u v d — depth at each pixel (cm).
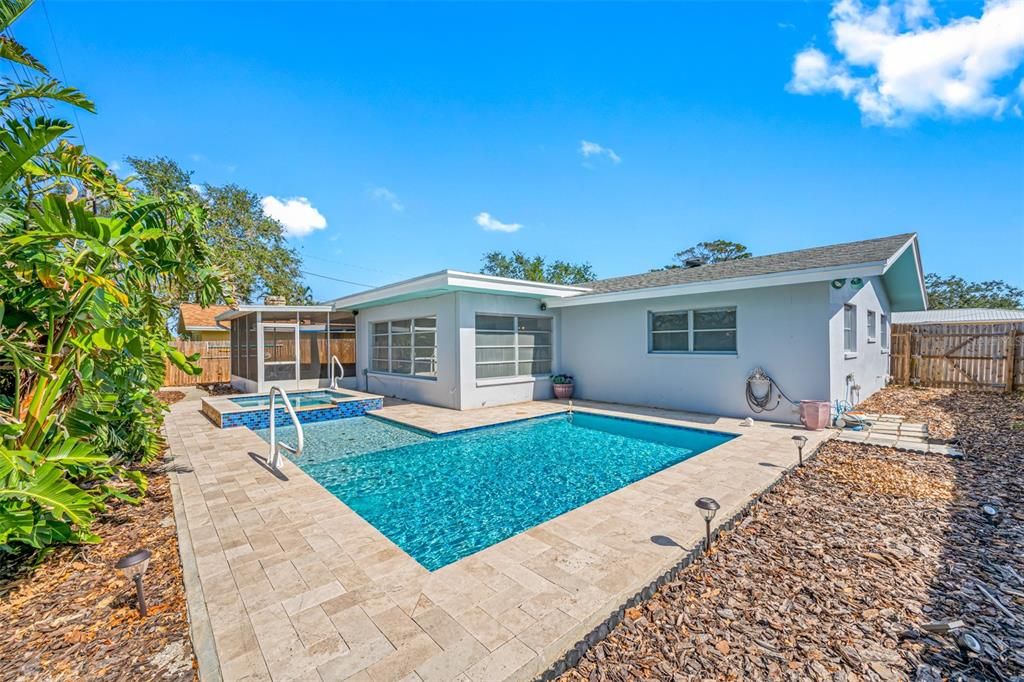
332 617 266
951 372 1314
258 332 1453
